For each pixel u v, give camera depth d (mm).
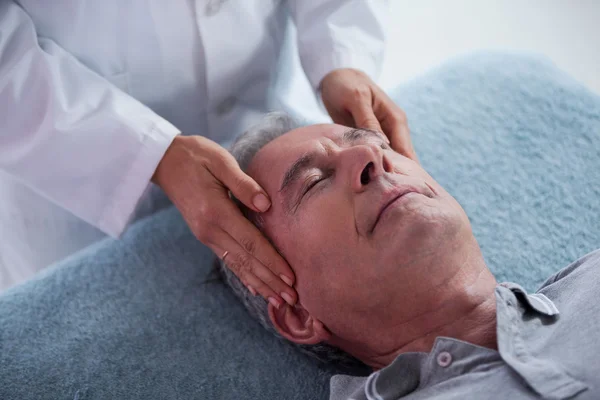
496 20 2473
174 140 1212
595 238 1324
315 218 1025
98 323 1306
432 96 1635
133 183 1230
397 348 1037
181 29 1277
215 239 1128
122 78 1336
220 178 1124
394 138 1297
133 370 1232
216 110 1482
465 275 996
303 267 1045
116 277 1383
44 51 1229
